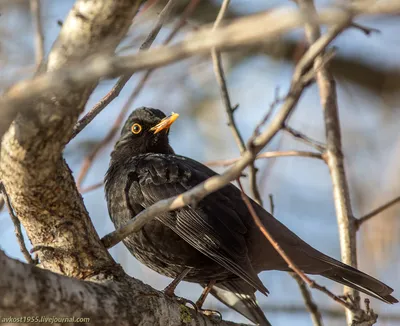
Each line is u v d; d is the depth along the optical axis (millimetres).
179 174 11273
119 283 8125
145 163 11516
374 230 13867
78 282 7500
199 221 10578
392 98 17516
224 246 10477
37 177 7613
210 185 6734
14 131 7180
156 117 13203
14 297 6730
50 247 8266
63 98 6887
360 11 4703
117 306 7789
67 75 5172
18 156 7375
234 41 4812
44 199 7910
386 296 10172
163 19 8953
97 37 6594
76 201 8180
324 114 11672
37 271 7031
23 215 8141
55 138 7277
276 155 11586
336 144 11367
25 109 6914
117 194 11492
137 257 11438
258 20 4762
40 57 10297
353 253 10633
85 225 8250
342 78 17859
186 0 16812
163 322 8594
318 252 10539
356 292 10492
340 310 13164
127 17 6574
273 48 16828
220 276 11164
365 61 17812
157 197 11156
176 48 4961
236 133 10898
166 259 11062
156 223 10719
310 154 11438
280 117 6094
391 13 4738
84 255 8258
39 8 10555
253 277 9992
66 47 6652
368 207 14289
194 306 9875
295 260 10664
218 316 10047
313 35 11688
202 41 4887
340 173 11156
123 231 8250
